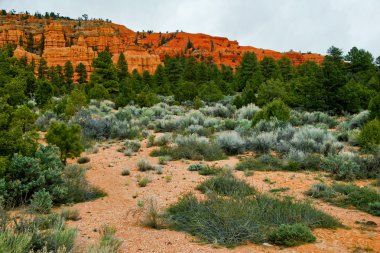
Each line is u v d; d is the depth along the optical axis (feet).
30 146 30.71
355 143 56.49
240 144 52.26
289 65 254.88
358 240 19.61
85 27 572.51
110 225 21.76
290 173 39.47
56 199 27.25
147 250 17.61
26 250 13.61
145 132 71.15
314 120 89.56
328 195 29.50
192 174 38.52
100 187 32.86
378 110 70.95
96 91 147.54
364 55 211.82
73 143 41.57
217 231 19.79
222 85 204.03
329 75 115.85
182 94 155.84
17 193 25.81
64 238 15.49
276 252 17.70
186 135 62.80
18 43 497.05
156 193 30.48
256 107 107.14
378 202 26.43
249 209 21.54
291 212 22.63
